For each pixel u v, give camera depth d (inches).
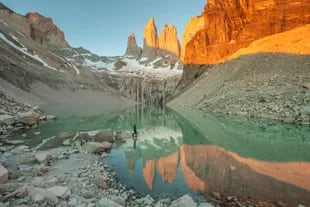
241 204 417.4
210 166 662.5
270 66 2206.0
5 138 954.7
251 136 1111.0
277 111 1531.7
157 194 466.3
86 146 824.3
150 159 742.5
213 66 3550.7
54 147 826.2
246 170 618.8
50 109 2470.5
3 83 2566.4
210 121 1676.9
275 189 486.0
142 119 2021.4
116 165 665.6
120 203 403.9
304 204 415.5
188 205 376.8
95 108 3193.9
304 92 1598.2
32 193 367.9
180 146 947.3
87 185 470.6
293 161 701.3
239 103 1948.8
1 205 326.6
